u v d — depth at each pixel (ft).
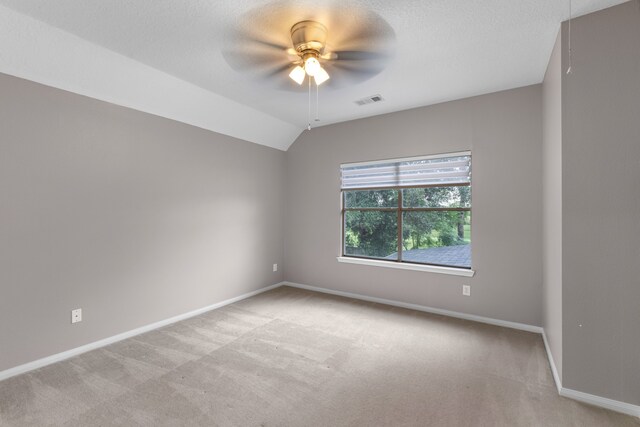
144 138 10.64
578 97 6.72
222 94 11.24
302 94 11.27
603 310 6.53
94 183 9.36
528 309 10.57
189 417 6.29
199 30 7.27
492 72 9.53
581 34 6.70
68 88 8.71
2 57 7.33
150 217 10.80
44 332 8.32
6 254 7.69
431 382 7.55
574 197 6.75
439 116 12.13
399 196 13.38
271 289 15.93
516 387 7.33
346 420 6.22
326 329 10.78
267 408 6.58
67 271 8.78
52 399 6.86
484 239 11.28
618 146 6.35
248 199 14.64
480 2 6.33
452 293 11.98
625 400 6.35
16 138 7.84
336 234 14.94
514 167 10.73
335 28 7.18
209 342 9.76
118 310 9.91
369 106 12.51
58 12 6.59
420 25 7.11
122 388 7.27
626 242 6.32
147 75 9.46
